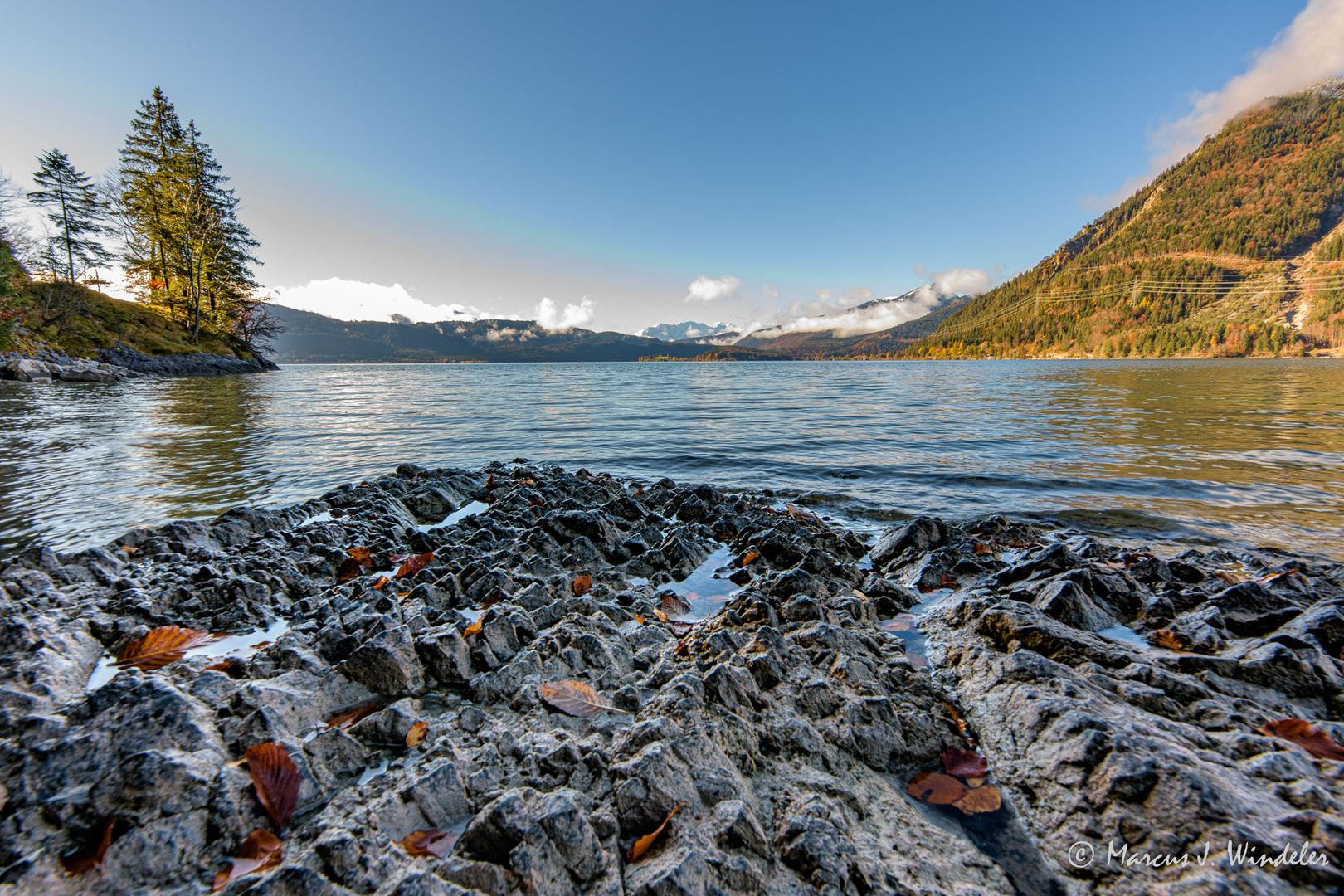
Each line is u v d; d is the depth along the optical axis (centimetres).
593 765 260
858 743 295
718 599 536
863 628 455
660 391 4266
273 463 1237
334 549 611
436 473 1070
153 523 779
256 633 426
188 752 242
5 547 676
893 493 991
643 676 370
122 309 5475
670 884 198
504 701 331
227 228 6425
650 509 892
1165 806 229
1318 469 1114
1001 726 310
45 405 2264
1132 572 547
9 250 4091
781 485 1077
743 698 315
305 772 249
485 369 13962
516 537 673
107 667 361
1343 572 520
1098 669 343
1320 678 330
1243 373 6225
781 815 245
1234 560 601
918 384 4972
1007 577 534
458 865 204
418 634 384
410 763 272
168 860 204
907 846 233
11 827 203
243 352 6756
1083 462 1212
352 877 198
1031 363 16538
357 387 4722
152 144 6025
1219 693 335
